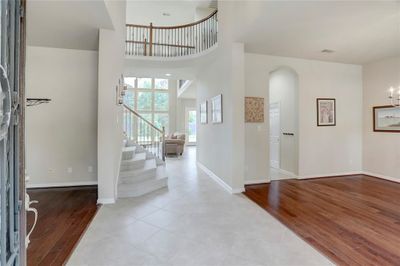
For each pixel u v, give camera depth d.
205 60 5.24
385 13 2.90
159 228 2.64
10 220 0.90
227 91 4.27
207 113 5.70
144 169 4.29
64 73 4.22
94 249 2.19
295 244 2.30
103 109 3.42
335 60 5.06
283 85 5.61
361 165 5.50
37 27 3.27
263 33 3.58
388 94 4.86
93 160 4.37
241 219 2.90
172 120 13.09
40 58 4.13
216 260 2.03
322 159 5.20
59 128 4.24
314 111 5.13
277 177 5.18
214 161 5.10
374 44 4.04
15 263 0.95
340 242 2.34
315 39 3.81
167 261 2.02
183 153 9.91
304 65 5.00
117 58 3.65
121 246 2.25
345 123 5.35
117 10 3.59
